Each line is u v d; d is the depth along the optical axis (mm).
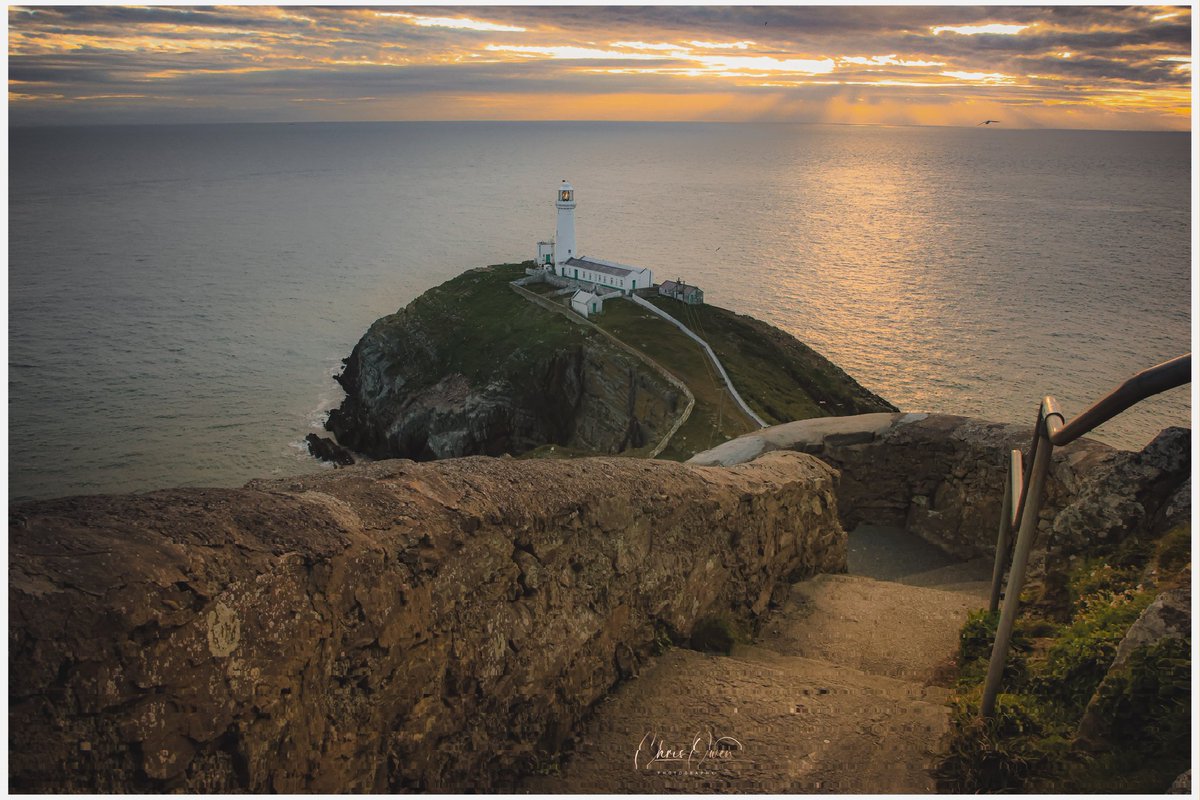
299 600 5039
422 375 79438
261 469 67062
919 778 6535
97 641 3988
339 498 6031
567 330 76938
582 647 7730
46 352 89500
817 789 6410
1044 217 198125
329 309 115000
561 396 73938
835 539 15047
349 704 5441
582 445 71188
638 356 70125
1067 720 7141
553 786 6609
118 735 4059
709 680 8453
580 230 183500
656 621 9219
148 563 4367
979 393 82562
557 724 7242
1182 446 11164
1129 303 113312
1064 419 6531
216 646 4523
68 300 112812
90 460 64750
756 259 149000
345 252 159750
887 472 18484
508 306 85562
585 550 7926
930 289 123938
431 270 144250
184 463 66188
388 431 75438
